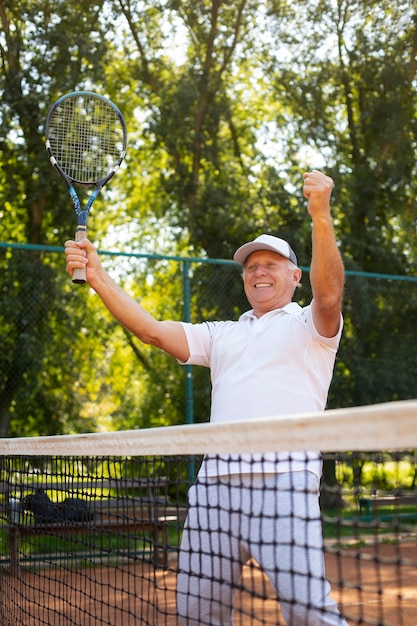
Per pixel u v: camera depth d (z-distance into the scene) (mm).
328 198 2691
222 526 2607
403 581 6172
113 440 2652
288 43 14117
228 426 2102
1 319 9211
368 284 10125
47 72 12375
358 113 14133
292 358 2785
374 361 10172
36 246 7754
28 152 12211
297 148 14141
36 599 5016
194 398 9828
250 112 14875
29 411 9352
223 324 3090
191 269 9633
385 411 1598
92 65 12648
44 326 9398
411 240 13727
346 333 10078
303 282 10258
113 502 6555
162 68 14000
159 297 9891
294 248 12758
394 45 13750
